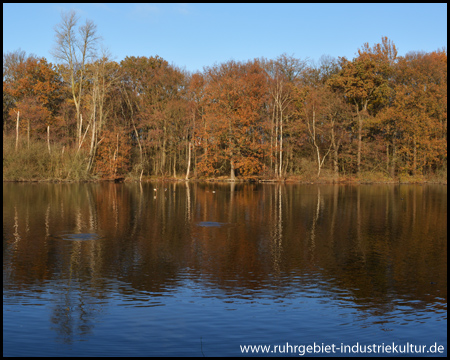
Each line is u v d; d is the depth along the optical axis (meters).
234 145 64.06
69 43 61.66
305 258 16.94
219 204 34.00
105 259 16.36
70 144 70.00
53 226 22.97
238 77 66.38
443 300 12.56
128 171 68.62
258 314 11.40
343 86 64.81
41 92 69.81
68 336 10.09
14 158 52.97
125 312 11.39
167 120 69.06
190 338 10.10
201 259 16.56
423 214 29.03
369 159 66.00
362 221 25.94
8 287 13.09
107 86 62.91
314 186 56.19
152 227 23.16
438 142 62.28
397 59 67.50
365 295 12.86
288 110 66.50
